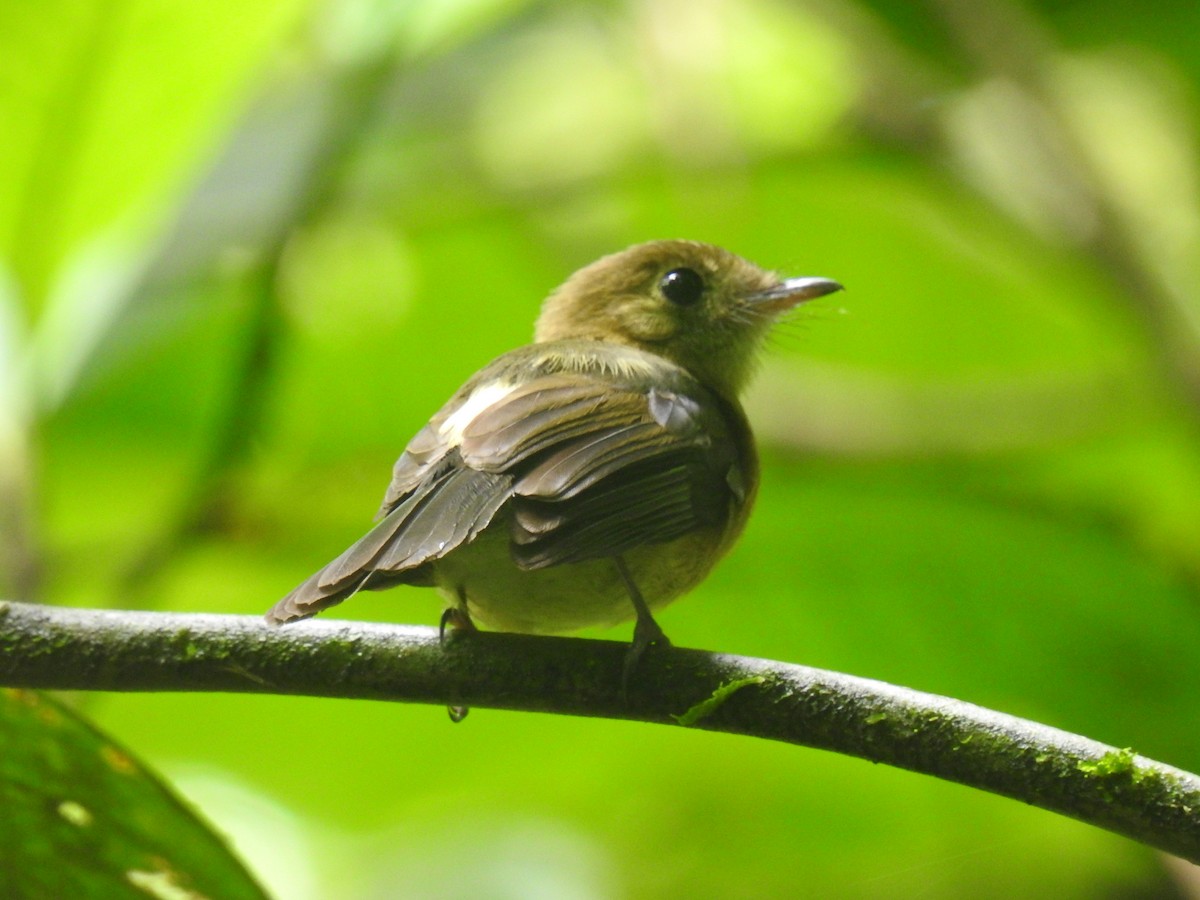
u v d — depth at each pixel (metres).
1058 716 10.76
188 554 10.21
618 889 11.91
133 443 12.23
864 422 12.12
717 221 11.79
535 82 13.59
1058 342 14.55
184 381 12.10
